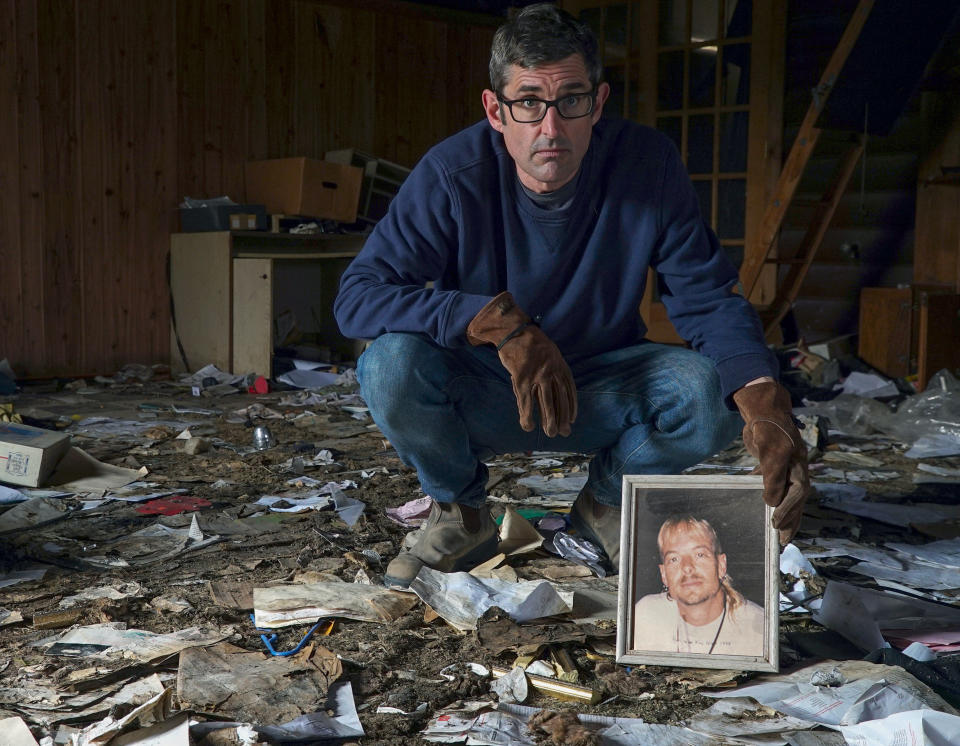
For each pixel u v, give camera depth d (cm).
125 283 613
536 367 173
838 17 596
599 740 139
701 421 202
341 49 689
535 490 302
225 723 143
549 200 193
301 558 228
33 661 167
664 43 641
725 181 634
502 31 179
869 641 176
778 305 617
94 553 234
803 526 262
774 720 146
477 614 187
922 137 610
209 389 542
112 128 599
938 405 420
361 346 659
